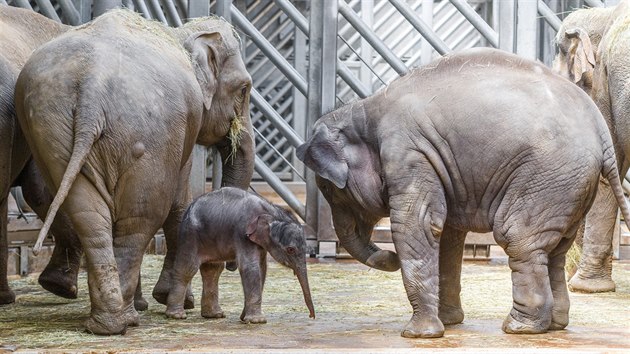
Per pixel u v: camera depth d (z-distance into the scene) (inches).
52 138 358.0
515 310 370.0
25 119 370.0
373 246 401.7
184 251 409.4
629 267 629.9
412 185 362.0
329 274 577.0
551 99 360.5
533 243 358.6
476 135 358.9
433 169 362.9
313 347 342.3
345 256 665.6
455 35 1082.1
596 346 344.2
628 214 365.7
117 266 372.5
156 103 372.5
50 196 448.5
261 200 402.3
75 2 620.4
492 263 650.8
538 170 354.0
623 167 533.0
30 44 428.5
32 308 444.1
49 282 453.4
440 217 362.9
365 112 379.9
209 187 894.4
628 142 501.7
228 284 532.7
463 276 573.9
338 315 427.2
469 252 666.8
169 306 414.6
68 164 352.8
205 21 465.7
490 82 364.8
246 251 398.3
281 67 664.4
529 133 354.3
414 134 364.5
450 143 361.7
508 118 356.8
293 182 1069.8
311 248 661.9
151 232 381.7
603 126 367.6
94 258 362.6
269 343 352.5
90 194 360.8
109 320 365.7
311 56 664.4
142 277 562.9
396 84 378.9
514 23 621.0
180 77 391.5
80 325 393.1
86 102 355.3
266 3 1084.5
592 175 357.7
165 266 445.1
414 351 330.6
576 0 748.0
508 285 534.9
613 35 513.3
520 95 360.2
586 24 551.8
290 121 1120.2
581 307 457.7
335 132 382.0
